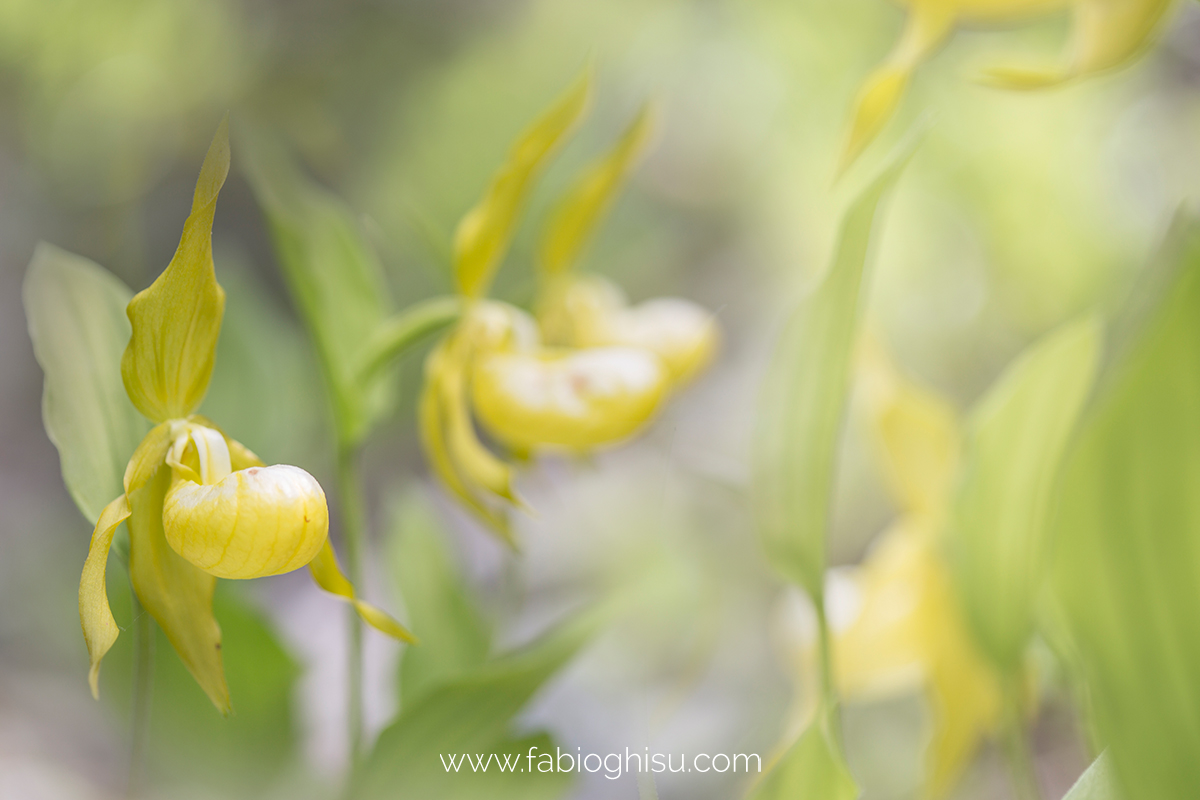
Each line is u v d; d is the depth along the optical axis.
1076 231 1.08
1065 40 1.08
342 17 1.66
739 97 1.52
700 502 0.90
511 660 0.64
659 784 0.77
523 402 0.67
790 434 0.63
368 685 0.78
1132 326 0.60
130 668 0.69
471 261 0.67
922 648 0.68
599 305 0.71
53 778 0.92
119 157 1.42
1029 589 0.63
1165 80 1.18
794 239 1.36
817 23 1.25
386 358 0.66
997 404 0.64
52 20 1.38
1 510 1.39
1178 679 0.60
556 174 1.28
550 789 0.65
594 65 0.65
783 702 0.83
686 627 0.78
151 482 0.61
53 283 0.62
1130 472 0.60
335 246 0.67
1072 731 0.88
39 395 1.67
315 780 0.72
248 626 0.68
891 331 1.16
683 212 1.64
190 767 0.69
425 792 0.65
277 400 0.72
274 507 0.59
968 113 1.10
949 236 1.16
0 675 1.04
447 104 1.37
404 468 1.38
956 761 0.68
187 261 0.59
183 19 1.48
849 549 1.15
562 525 0.97
